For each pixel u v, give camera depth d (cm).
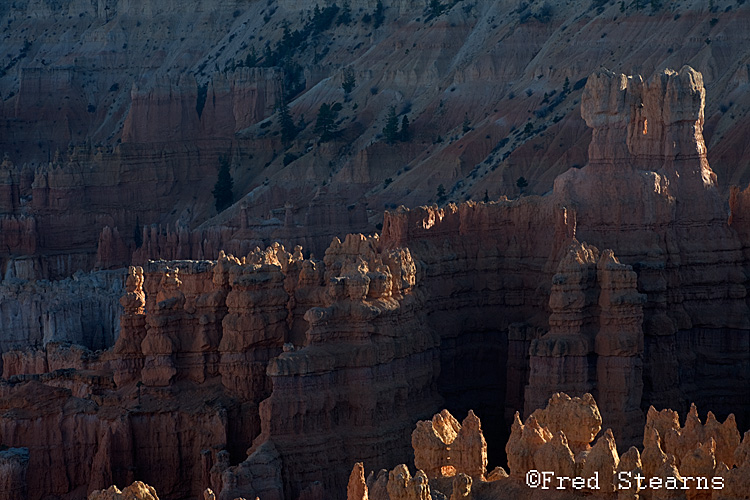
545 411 17338
